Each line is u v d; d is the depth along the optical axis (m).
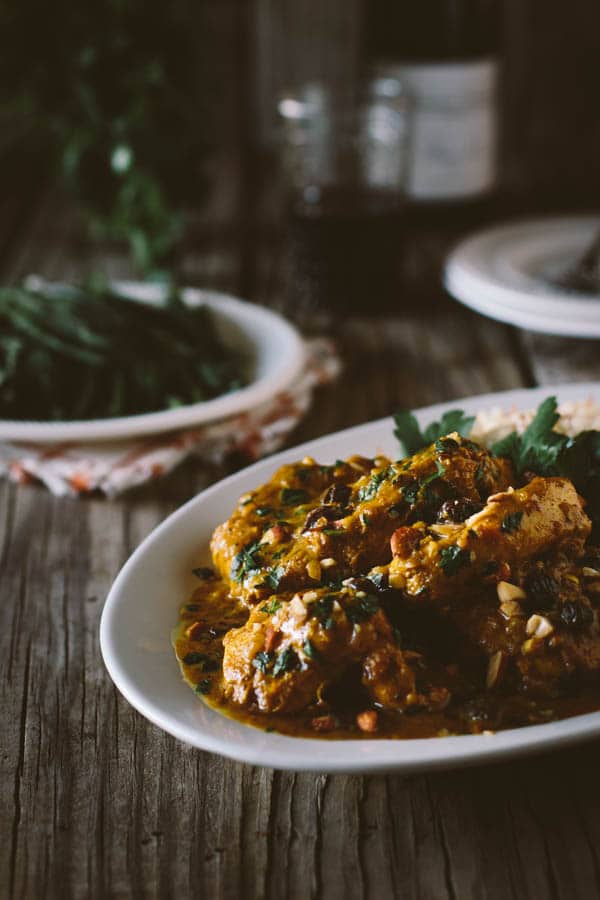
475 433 0.73
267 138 1.63
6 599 0.74
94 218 1.24
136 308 1.00
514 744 0.54
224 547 0.65
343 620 0.57
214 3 1.52
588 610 0.59
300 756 0.54
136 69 1.14
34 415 0.91
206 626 0.63
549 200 1.45
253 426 0.90
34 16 1.14
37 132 1.45
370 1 1.33
